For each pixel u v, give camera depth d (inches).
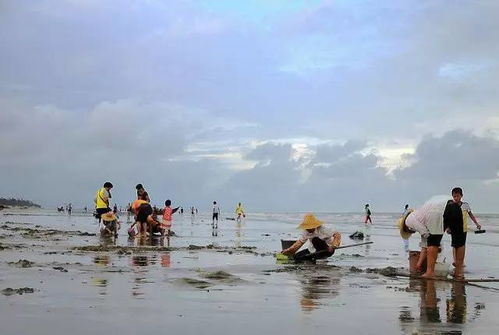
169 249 581.9
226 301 260.1
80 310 227.3
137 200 813.2
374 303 266.5
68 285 295.3
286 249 484.4
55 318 211.0
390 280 358.0
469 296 294.0
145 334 190.4
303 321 219.5
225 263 447.5
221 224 1685.5
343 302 267.1
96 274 346.6
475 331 207.5
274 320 219.9
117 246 599.8
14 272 345.7
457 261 441.4
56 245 593.9
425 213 376.2
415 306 259.6
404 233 407.2
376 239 908.0
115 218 821.2
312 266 439.5
